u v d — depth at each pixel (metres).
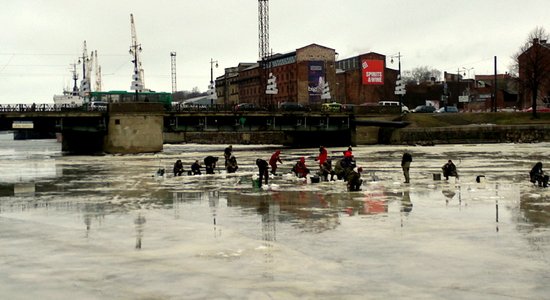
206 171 56.16
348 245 23.20
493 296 16.70
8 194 43.53
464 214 29.80
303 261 20.88
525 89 149.62
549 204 32.75
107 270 20.31
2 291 18.16
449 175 46.88
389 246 22.88
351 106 124.12
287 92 182.00
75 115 99.00
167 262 21.25
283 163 71.50
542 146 100.94
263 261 21.03
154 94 120.56
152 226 28.52
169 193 41.81
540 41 148.50
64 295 17.67
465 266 19.78
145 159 85.69
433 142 115.75
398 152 91.19
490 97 179.25
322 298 16.83
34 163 81.25
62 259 22.03
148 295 17.47
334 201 35.38
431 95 194.62
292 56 179.00
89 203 37.66
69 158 92.56
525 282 17.92
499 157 75.50
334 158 78.62
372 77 176.25
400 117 128.00
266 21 182.25
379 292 17.25
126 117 102.31
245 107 117.44
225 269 20.09
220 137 158.75
